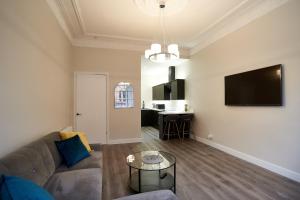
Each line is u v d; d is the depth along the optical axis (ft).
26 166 4.69
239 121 12.10
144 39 15.69
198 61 17.35
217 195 7.38
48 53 9.07
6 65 5.44
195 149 14.38
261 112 10.40
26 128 6.70
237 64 12.21
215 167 10.39
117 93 16.67
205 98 16.22
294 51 8.60
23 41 6.46
